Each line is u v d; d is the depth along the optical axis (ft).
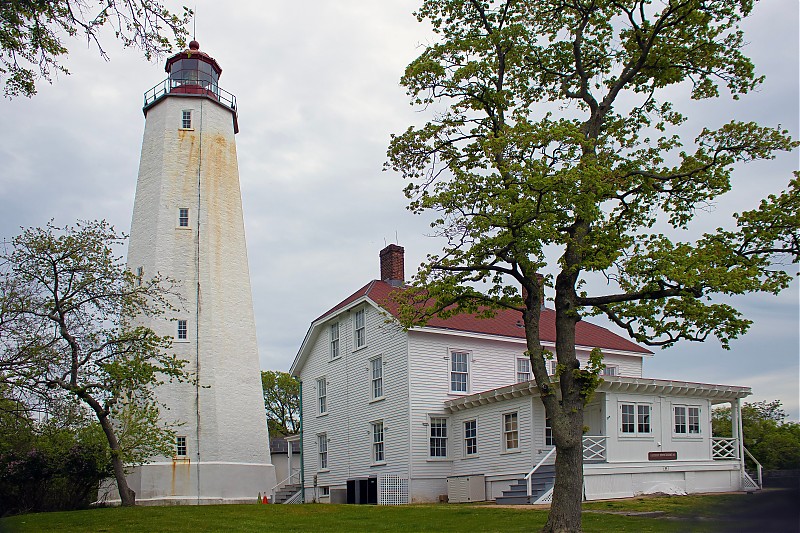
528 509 64.28
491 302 56.95
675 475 79.56
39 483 86.79
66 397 71.05
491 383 98.73
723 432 106.73
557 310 55.11
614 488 74.59
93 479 89.76
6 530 58.85
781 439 98.12
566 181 48.52
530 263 52.49
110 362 74.54
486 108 61.00
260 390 114.83
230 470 106.93
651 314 54.60
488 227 51.13
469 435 90.84
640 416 79.10
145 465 102.27
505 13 60.29
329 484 108.27
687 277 48.39
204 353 108.99
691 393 82.69
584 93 60.90
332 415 109.81
